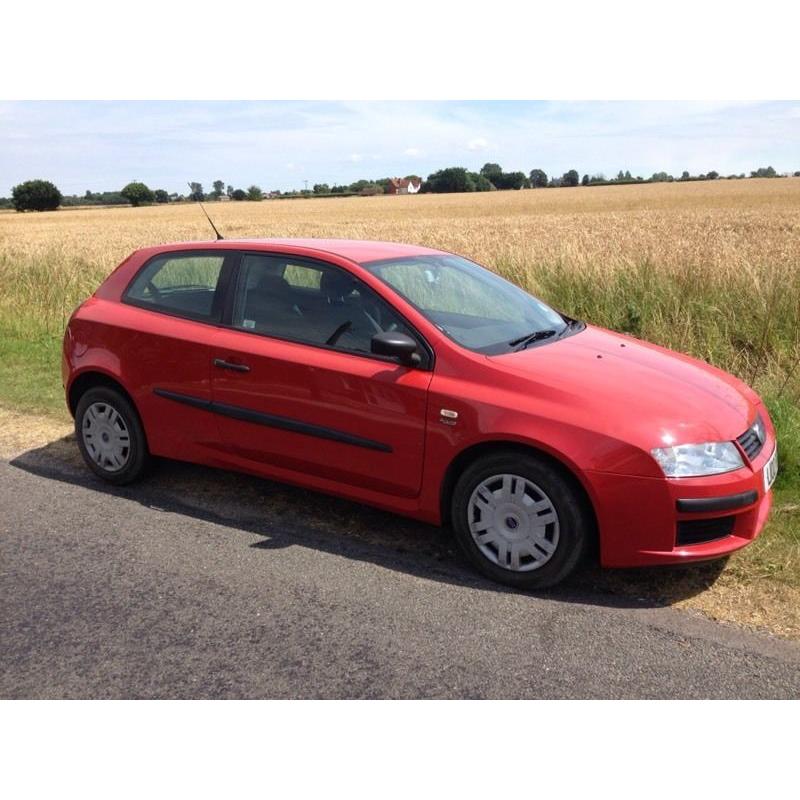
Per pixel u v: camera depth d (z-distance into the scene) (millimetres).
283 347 4449
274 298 4609
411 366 4055
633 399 3727
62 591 3889
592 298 9562
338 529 4562
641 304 9148
